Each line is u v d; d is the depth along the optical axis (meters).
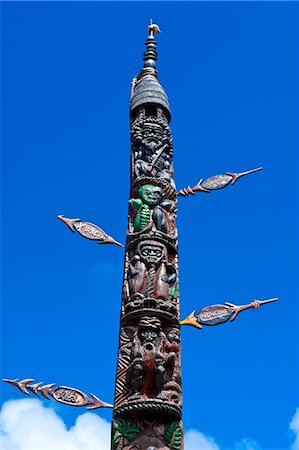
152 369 14.36
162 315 15.38
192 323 16.34
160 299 15.65
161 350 14.82
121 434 14.12
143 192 17.73
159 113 20.05
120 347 15.33
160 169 18.53
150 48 22.39
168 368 14.92
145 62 22.08
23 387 15.32
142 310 15.33
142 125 19.56
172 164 19.34
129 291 15.98
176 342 15.32
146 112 20.20
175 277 16.53
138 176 18.25
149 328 14.95
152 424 14.21
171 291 16.19
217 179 19.36
